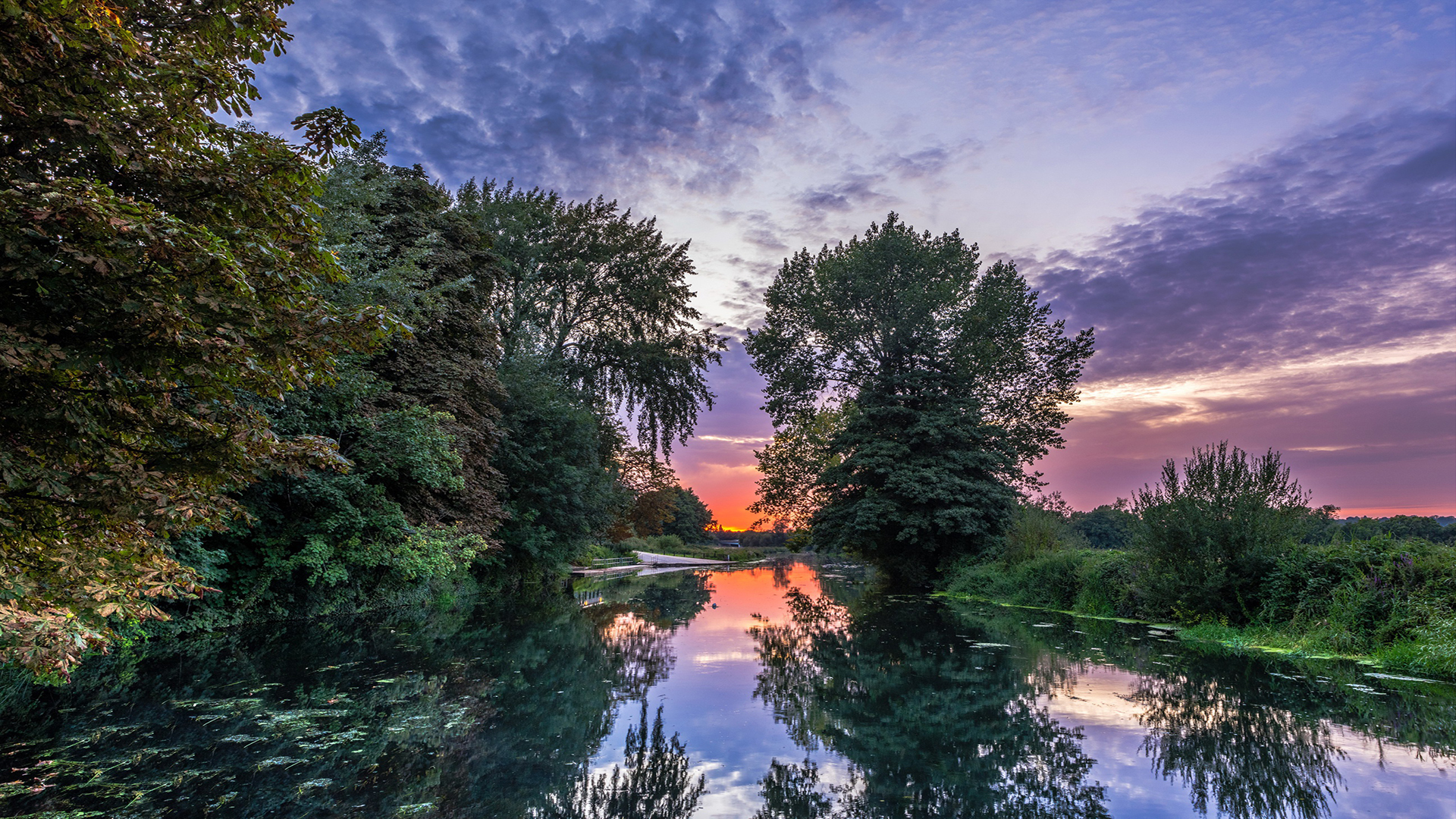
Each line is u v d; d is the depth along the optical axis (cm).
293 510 1344
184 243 329
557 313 3034
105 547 403
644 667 987
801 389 3256
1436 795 465
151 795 457
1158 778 510
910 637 1286
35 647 388
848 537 2670
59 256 318
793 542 4897
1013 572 2139
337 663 952
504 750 591
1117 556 1697
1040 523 2202
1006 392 3086
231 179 397
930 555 2703
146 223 319
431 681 851
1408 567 1022
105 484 352
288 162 423
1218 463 1334
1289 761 545
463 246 1841
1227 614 1288
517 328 2784
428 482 1395
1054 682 859
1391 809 440
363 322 413
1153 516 1399
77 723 623
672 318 3091
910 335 2823
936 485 2473
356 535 1369
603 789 505
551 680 880
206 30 418
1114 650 1112
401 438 1329
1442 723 655
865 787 506
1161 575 1416
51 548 383
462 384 1652
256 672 872
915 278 3000
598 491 2805
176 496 377
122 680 799
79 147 368
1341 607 1077
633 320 3042
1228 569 1288
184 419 379
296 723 636
